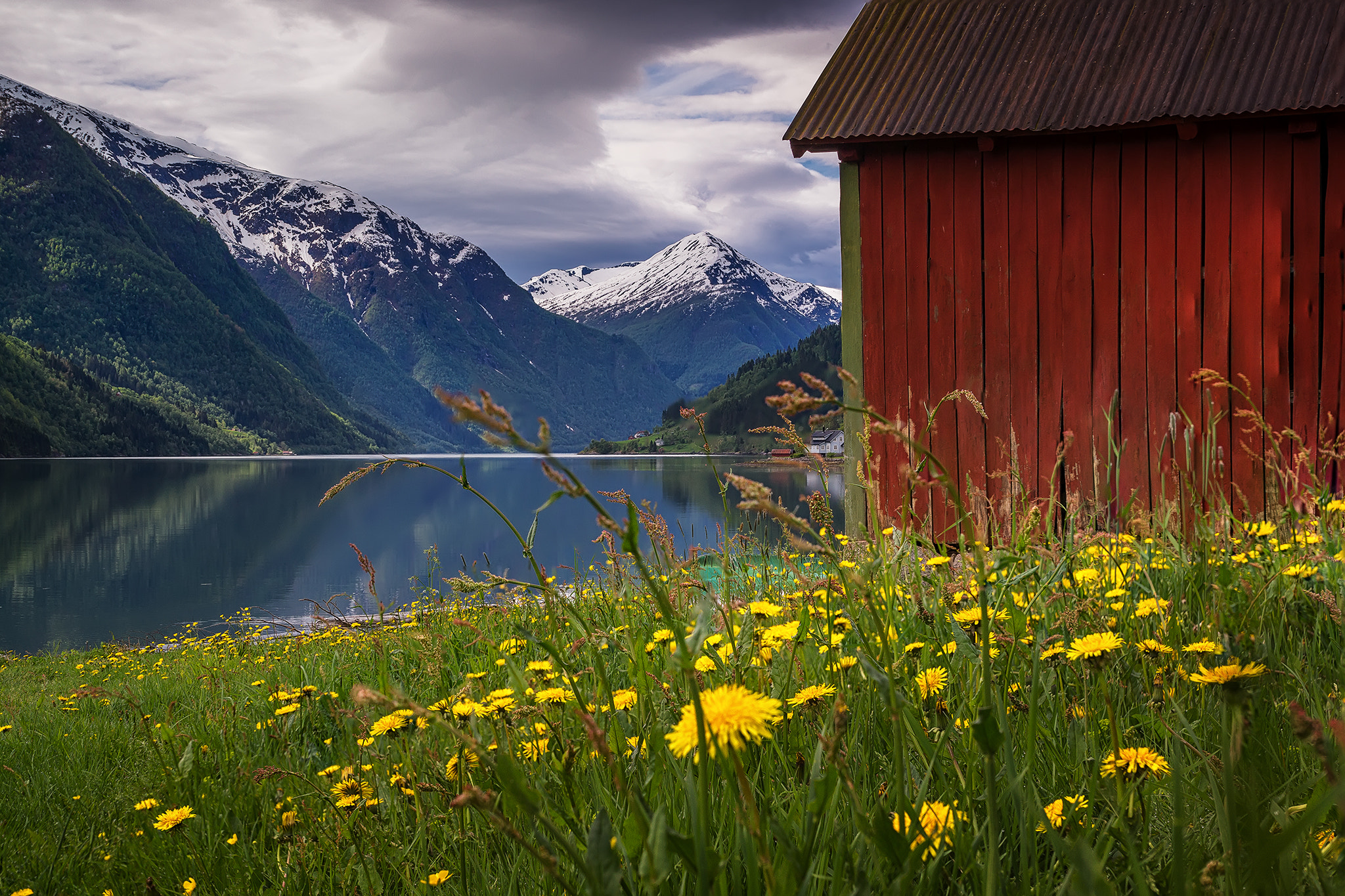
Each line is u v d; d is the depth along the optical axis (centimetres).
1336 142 716
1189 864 100
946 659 161
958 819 104
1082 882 64
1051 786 129
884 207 828
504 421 73
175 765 262
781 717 128
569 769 129
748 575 226
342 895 158
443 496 10362
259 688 444
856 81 859
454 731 90
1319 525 312
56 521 8231
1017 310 795
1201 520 281
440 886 141
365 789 172
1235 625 195
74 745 393
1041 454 784
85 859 225
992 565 167
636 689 159
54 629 3628
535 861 124
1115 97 760
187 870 194
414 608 391
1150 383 761
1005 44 848
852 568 137
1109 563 247
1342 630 187
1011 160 796
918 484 99
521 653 235
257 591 4572
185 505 9775
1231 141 742
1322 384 718
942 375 812
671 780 122
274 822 197
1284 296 730
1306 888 81
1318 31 748
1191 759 132
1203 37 783
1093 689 161
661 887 101
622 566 246
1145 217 765
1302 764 119
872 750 141
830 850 109
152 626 3600
